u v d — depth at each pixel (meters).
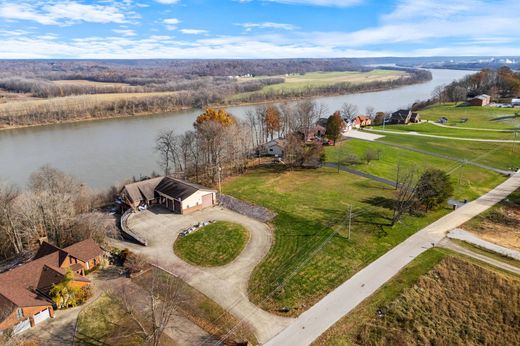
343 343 36.28
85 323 39.81
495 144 102.81
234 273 47.84
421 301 41.38
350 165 87.75
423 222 58.75
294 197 70.19
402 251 50.53
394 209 62.78
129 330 38.59
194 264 50.41
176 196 66.88
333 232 56.22
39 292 43.75
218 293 43.97
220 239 56.41
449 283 44.06
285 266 48.62
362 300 41.44
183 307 41.62
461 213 62.03
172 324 39.03
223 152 88.75
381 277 45.16
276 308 41.06
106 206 72.75
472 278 44.47
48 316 40.72
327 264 48.44
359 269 47.03
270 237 56.66
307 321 38.88
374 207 64.50
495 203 66.19
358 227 57.38
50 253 49.84
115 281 47.19
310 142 104.75
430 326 38.66
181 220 63.78
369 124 139.25
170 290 44.44
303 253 51.31
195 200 67.12
